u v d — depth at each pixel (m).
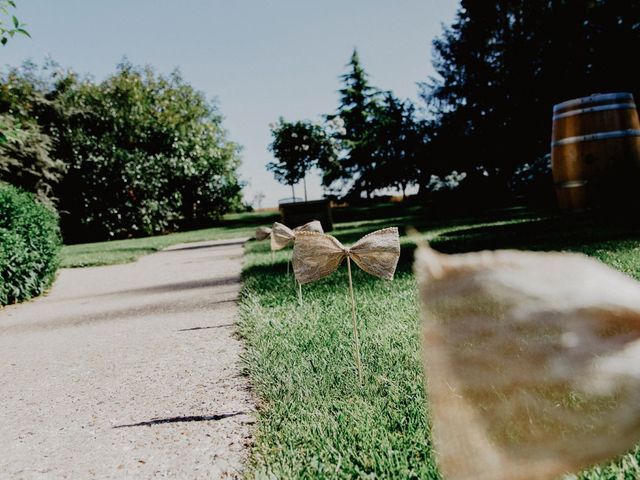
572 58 23.03
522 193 26.69
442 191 27.94
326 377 2.89
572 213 9.65
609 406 0.53
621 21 21.72
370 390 2.69
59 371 4.15
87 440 2.73
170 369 3.78
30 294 8.62
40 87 28.58
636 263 4.87
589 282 0.55
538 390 0.55
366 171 48.09
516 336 0.56
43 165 25.55
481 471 0.58
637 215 9.13
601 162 9.09
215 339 4.48
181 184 34.69
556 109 9.63
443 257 0.61
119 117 30.52
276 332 4.06
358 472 1.93
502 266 0.58
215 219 37.94
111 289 8.94
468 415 0.59
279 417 2.52
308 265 2.38
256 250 12.58
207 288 7.64
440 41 32.94
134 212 29.69
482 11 28.47
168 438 2.60
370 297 4.97
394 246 2.32
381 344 3.39
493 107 28.94
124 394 3.38
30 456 2.63
